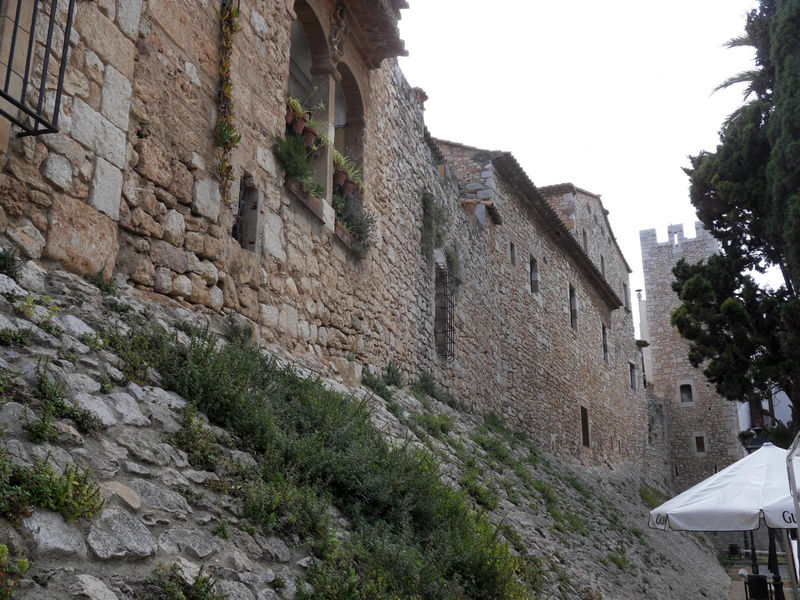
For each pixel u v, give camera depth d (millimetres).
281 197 8289
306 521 4395
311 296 8875
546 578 7629
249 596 3391
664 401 45188
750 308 17594
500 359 17438
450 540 5613
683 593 12727
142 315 5457
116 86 5738
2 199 4668
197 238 6633
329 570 4027
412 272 12867
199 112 6859
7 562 2617
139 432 4121
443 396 13117
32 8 4969
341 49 9992
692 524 8367
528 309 20062
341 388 8531
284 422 5527
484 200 17969
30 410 3531
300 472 5039
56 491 3062
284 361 7527
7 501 2869
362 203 10766
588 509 14531
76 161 5281
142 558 3176
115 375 4434
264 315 7676
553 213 21766
